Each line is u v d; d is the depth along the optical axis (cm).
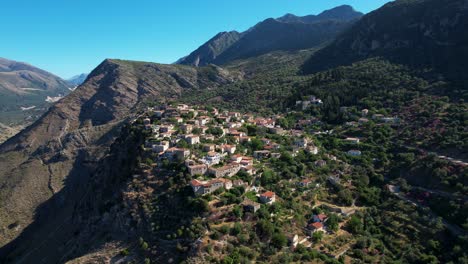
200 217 10088
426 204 12631
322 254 9862
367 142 17338
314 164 14950
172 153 13388
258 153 15062
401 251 10731
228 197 10950
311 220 11438
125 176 13525
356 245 10656
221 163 13125
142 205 11388
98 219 12950
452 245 10688
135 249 10112
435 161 13838
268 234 9938
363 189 13738
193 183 11119
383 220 12150
